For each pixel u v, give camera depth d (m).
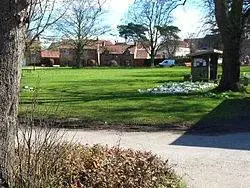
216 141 13.12
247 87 29.95
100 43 118.94
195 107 19.78
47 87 32.94
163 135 14.02
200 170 9.67
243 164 10.26
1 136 6.09
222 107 19.91
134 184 6.81
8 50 6.18
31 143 6.42
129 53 119.50
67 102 21.50
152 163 7.68
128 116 17.25
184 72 59.72
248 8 27.53
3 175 6.05
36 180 6.00
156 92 27.03
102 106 20.12
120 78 46.56
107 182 6.66
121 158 7.56
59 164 6.48
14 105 6.24
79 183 6.55
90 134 13.88
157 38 103.94
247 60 82.19
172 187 7.40
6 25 6.14
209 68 34.28
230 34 26.12
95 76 51.72
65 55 108.19
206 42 43.78
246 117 17.42
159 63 108.38
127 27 107.75
